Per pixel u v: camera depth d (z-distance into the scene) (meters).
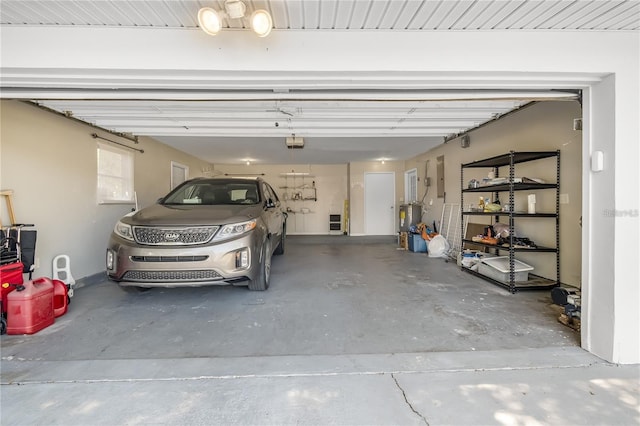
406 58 1.90
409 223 7.55
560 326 2.55
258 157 8.00
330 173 9.93
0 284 2.44
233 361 2.00
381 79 2.04
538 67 1.90
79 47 1.82
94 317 2.81
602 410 1.51
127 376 1.83
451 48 1.90
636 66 1.91
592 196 2.05
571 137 3.33
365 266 5.07
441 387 1.71
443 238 5.98
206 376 1.83
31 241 2.77
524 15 1.72
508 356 2.04
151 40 1.84
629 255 1.91
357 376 1.82
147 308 3.05
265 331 2.50
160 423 1.45
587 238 2.09
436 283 3.95
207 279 2.91
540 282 3.69
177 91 2.29
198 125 4.12
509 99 2.33
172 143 6.12
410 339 2.33
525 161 4.00
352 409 1.53
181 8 1.64
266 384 1.75
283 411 1.52
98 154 4.30
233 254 2.97
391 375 1.83
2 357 2.08
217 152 7.18
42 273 3.33
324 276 4.36
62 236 3.61
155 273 2.88
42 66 1.82
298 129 4.45
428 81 2.07
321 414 1.50
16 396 1.65
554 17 1.74
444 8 1.65
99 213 4.27
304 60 1.89
